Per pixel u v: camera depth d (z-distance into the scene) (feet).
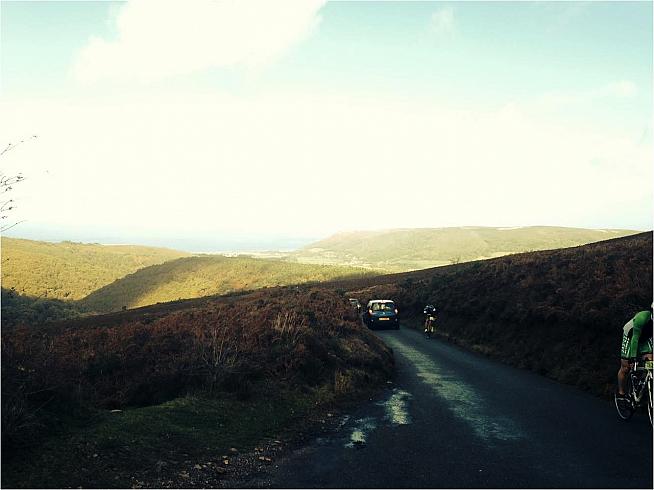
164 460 18.03
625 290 41.73
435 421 26.78
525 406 30.63
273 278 563.48
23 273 558.15
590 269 57.11
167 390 27.94
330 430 24.99
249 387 28.99
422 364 52.08
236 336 39.73
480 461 19.35
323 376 35.29
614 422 25.77
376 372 42.11
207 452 19.61
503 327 62.03
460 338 72.54
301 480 17.17
